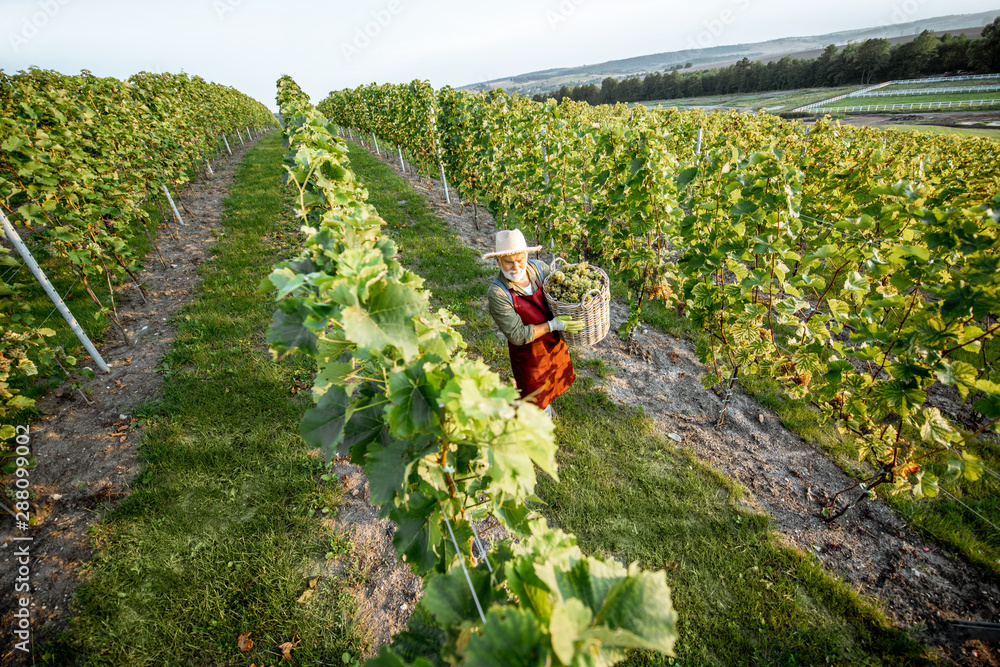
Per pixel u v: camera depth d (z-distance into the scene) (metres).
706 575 2.84
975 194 3.12
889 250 2.87
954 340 2.38
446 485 1.66
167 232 9.25
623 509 3.26
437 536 1.61
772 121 10.07
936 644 2.49
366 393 1.84
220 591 2.79
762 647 2.50
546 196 6.68
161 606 2.71
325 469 3.62
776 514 3.24
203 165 16.09
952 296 2.37
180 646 2.54
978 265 2.27
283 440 3.86
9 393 3.34
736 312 3.43
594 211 5.61
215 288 6.61
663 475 3.51
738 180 3.32
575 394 4.38
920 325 2.50
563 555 1.04
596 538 3.07
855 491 3.40
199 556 2.97
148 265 7.56
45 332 3.68
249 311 5.89
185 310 5.98
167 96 13.20
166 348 5.18
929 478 2.67
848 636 2.53
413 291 1.32
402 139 14.53
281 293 1.35
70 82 8.25
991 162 5.30
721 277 3.92
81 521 3.21
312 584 2.83
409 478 1.69
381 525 3.21
